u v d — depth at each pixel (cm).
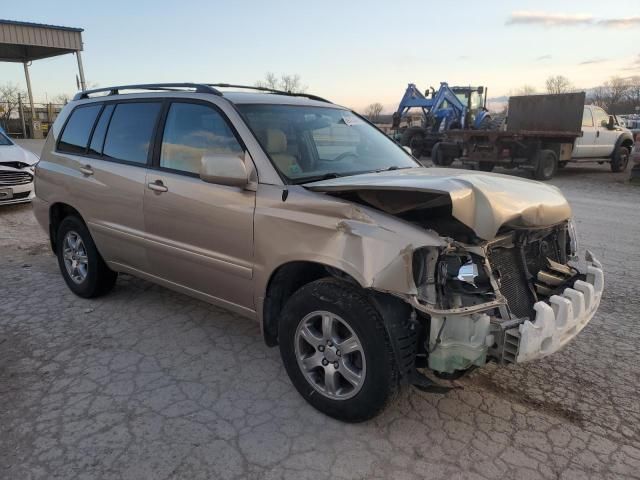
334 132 405
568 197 1194
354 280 294
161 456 279
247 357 389
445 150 1756
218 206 351
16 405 324
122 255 447
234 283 355
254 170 338
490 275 273
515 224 289
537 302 287
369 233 276
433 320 270
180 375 362
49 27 2094
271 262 322
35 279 563
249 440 292
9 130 3150
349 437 295
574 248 370
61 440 291
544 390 346
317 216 300
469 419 313
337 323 301
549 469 271
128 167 425
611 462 277
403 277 263
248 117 361
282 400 332
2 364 376
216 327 441
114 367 372
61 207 515
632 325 448
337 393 307
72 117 508
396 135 2264
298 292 313
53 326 441
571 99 1596
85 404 326
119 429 301
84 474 265
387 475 266
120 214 433
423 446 288
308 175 344
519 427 306
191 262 382
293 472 268
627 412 323
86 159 469
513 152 1525
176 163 393
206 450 284
